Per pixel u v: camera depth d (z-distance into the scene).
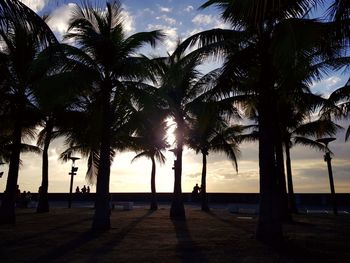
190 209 32.25
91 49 15.42
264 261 8.88
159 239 12.60
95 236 13.27
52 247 10.84
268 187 12.05
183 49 12.11
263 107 12.35
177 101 21.83
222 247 10.87
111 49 15.07
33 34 7.86
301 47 9.12
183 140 22.89
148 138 19.95
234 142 29.12
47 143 26.25
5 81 17.12
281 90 12.62
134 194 45.59
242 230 15.44
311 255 9.65
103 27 15.72
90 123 17.44
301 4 9.67
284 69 10.15
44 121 22.94
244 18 10.42
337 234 14.03
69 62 14.35
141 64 14.82
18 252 10.02
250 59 12.10
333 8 7.47
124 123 16.92
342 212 28.02
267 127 12.27
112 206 31.86
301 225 17.83
